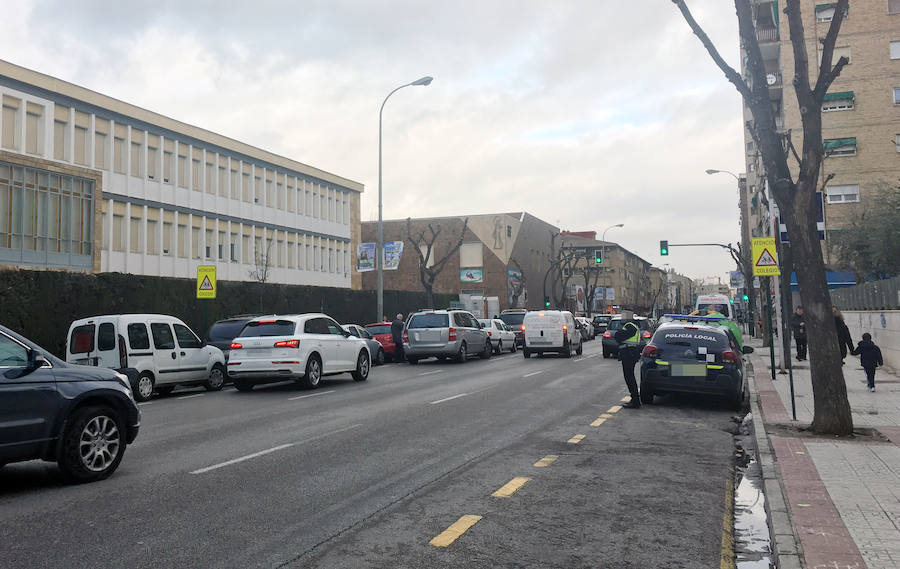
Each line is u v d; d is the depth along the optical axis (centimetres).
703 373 1296
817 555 473
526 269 7925
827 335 970
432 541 528
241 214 4484
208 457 848
